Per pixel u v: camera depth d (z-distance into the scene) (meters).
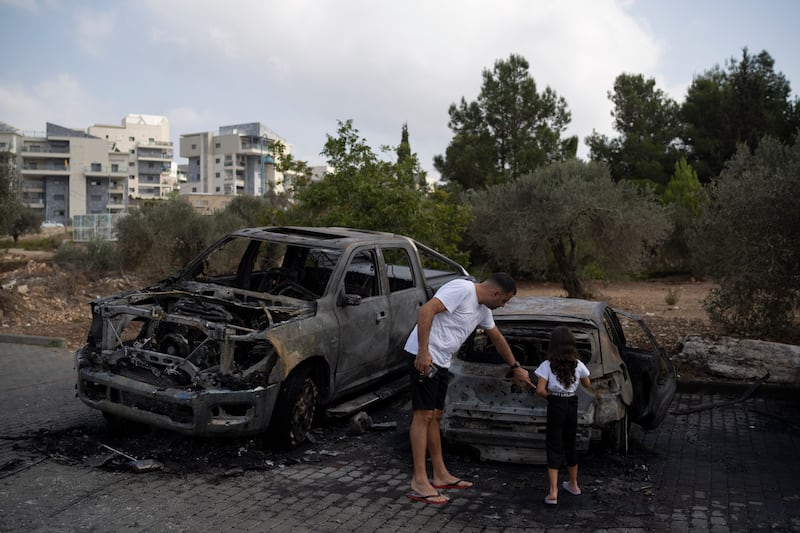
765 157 11.30
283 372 5.77
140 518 4.48
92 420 6.91
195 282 7.27
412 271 8.16
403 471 5.62
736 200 10.11
